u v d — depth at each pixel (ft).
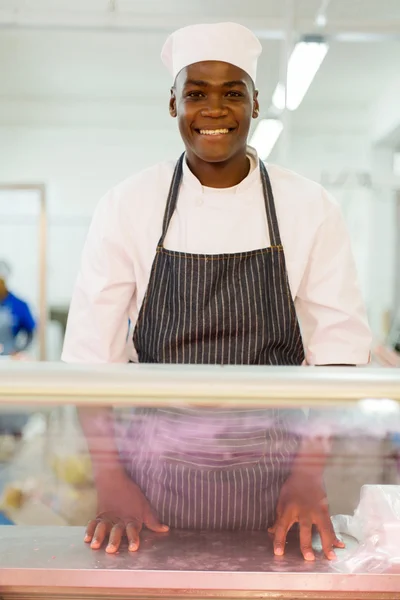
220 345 3.89
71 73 20.70
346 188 16.06
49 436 3.05
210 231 4.00
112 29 10.95
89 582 2.62
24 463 3.08
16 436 3.05
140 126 25.35
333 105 23.76
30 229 22.65
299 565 2.71
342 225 4.11
